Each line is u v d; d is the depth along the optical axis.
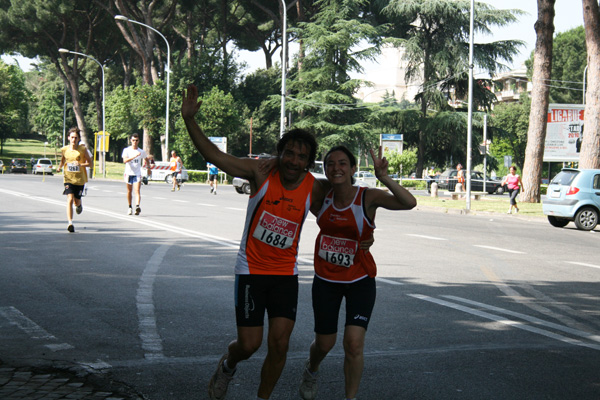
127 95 59.69
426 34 55.47
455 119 52.34
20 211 19.05
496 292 9.02
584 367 5.64
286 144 4.28
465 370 5.46
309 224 17.81
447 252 13.09
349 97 54.97
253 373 5.25
